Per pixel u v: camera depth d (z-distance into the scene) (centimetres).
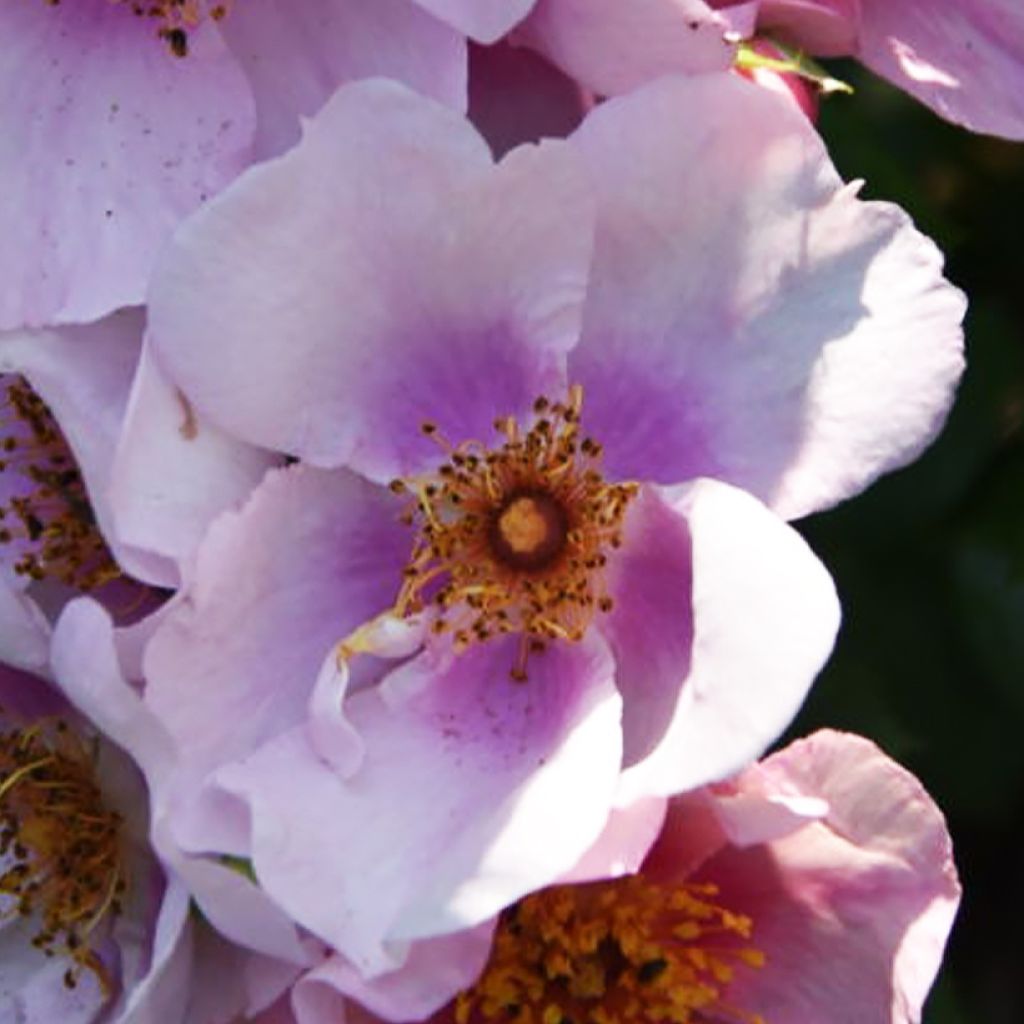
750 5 53
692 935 54
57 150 54
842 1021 54
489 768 53
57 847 55
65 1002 55
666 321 53
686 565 53
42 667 53
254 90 54
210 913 51
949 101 56
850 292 53
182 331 52
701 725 51
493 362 53
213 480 52
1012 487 60
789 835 53
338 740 52
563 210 52
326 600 53
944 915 53
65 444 54
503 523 54
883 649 60
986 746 60
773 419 53
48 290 53
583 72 53
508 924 54
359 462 53
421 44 54
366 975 51
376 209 52
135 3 54
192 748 52
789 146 52
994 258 62
